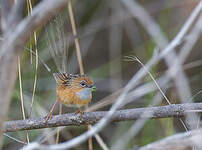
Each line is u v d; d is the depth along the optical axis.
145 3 15.80
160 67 10.55
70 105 9.15
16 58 4.12
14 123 7.43
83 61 14.97
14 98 11.58
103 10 15.48
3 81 4.14
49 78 12.71
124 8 15.13
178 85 7.93
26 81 12.10
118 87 14.02
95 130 5.33
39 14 3.88
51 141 10.46
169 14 14.84
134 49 14.06
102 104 10.38
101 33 15.82
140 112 7.24
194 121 7.04
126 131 12.29
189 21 7.67
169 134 10.43
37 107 11.29
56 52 8.16
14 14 4.60
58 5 3.72
